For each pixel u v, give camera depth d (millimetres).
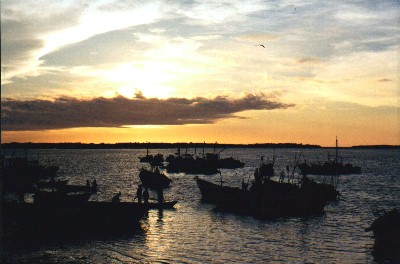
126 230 31797
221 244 27656
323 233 31453
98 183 72875
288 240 29047
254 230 32188
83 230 31812
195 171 97375
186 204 45781
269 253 25578
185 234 30516
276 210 38000
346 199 53250
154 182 63062
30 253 24734
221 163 119875
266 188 41438
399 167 133500
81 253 24906
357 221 36781
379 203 49438
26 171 72938
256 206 37938
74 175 93812
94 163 157625
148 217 37469
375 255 25422
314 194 41344
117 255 24609
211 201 46656
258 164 147000
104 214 32219
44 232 31031
